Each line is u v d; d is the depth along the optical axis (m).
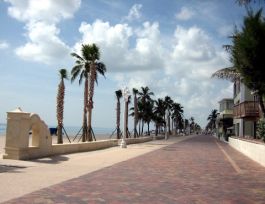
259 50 15.33
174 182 12.17
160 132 114.50
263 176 14.43
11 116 17.53
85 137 41.84
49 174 13.25
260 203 9.16
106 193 9.85
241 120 47.88
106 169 15.40
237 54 15.89
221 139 71.88
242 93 44.69
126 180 12.31
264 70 15.53
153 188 10.87
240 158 23.64
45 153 20.08
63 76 38.94
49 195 9.34
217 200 9.39
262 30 15.35
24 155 17.80
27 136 17.94
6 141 17.58
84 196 9.35
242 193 10.48
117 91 56.78
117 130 56.25
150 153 26.31
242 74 16.16
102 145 31.73
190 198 9.53
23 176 12.52
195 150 31.75
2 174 12.88
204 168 16.81
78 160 19.05
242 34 15.72
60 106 38.75
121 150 29.61
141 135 83.00
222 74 32.81
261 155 19.41
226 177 13.88
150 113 83.00
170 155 24.69
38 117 19.02
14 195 9.23
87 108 40.38
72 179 12.21
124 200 9.02
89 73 41.62
